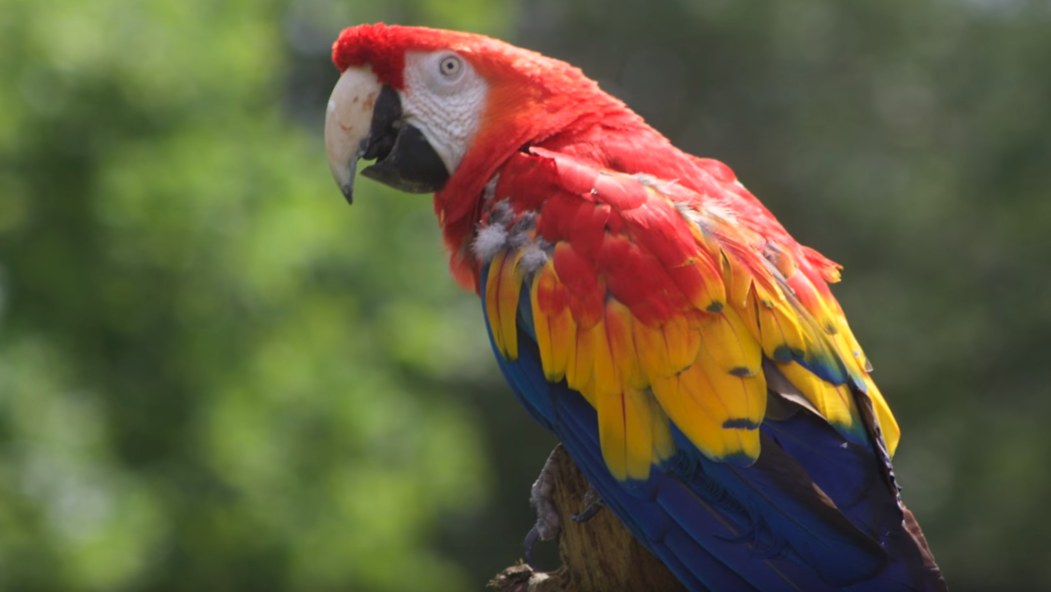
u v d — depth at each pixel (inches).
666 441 180.5
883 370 863.1
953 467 826.2
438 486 559.2
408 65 218.7
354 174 224.1
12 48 425.4
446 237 222.7
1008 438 805.9
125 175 444.1
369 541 505.4
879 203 901.8
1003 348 821.9
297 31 664.4
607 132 206.1
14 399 404.8
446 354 601.9
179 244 460.4
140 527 428.5
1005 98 844.0
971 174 842.2
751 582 175.8
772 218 203.8
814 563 171.3
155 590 473.7
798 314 183.9
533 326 194.1
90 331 473.1
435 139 216.7
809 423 178.7
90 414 433.4
